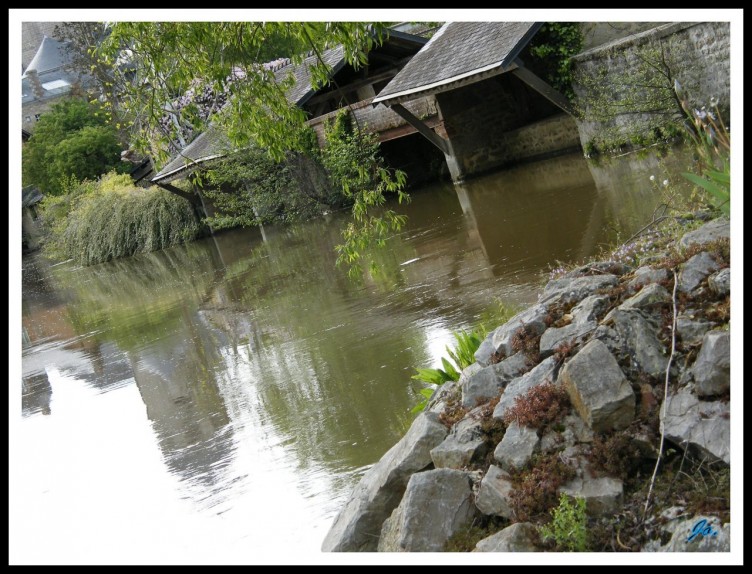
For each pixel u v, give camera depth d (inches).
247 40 303.0
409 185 978.7
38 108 2600.9
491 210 626.8
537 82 680.4
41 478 318.3
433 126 833.5
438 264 495.8
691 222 229.0
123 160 1836.9
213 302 623.8
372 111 882.8
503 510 161.6
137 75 315.0
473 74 677.3
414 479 168.1
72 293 968.9
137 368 482.0
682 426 154.8
